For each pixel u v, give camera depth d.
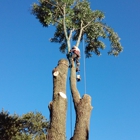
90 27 14.64
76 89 9.88
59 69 9.43
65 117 8.49
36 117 23.62
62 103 8.59
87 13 14.34
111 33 15.16
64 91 9.09
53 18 14.06
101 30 14.96
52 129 8.18
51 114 8.51
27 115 23.52
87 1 14.61
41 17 14.31
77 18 14.37
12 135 22.14
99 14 14.46
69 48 11.76
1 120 22.25
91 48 15.70
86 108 8.78
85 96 9.04
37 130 23.09
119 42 15.41
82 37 15.07
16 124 22.67
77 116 8.76
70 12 13.84
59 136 8.04
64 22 13.27
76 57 11.19
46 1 13.97
